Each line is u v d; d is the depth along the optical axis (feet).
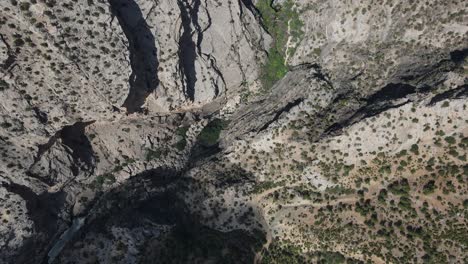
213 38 233.14
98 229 230.07
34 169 213.46
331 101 230.68
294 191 221.66
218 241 222.69
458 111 196.13
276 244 219.41
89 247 224.94
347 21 231.50
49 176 218.59
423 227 196.24
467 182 193.06
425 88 208.03
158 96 224.74
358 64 233.55
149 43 210.18
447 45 218.59
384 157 209.67
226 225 227.40
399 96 212.02
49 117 206.08
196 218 231.50
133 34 204.74
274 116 234.99
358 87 231.09
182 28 214.48
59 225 229.66
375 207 206.08
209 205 230.48
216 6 229.66
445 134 199.82
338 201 213.66
